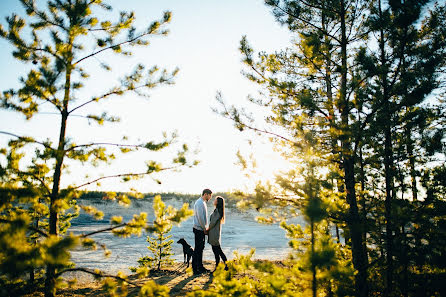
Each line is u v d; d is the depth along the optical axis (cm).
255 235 2172
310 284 247
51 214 294
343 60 466
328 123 399
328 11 497
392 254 356
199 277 615
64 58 307
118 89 367
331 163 432
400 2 368
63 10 353
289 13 523
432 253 339
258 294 303
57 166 317
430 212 363
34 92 302
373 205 466
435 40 388
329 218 356
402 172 482
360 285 341
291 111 465
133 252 1341
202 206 663
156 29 403
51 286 263
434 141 429
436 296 336
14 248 191
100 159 346
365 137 398
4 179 274
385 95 386
